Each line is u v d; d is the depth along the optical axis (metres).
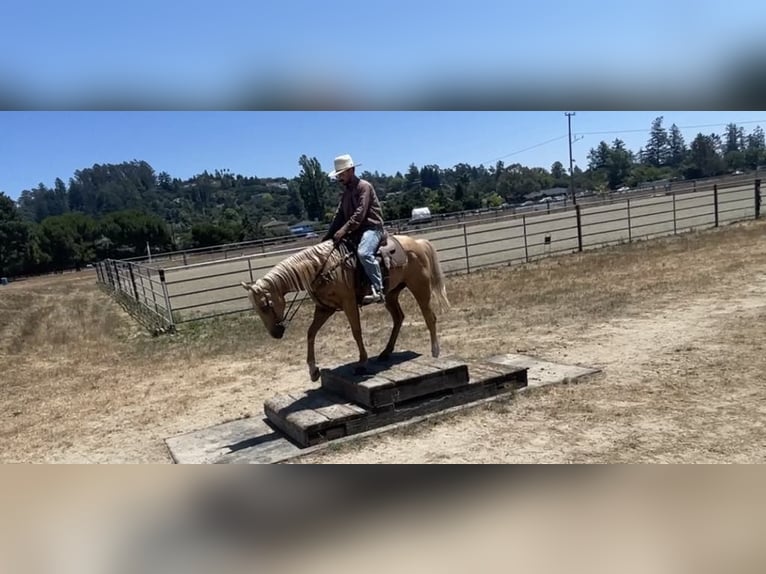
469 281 15.23
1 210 60.91
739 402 5.29
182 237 68.06
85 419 6.99
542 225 29.02
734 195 32.47
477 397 5.96
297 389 7.33
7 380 9.67
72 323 16.78
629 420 5.11
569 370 6.78
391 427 5.38
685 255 15.39
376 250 5.64
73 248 63.97
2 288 40.28
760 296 9.77
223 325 12.62
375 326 10.79
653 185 47.47
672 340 7.66
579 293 11.74
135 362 10.08
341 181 5.64
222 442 5.57
